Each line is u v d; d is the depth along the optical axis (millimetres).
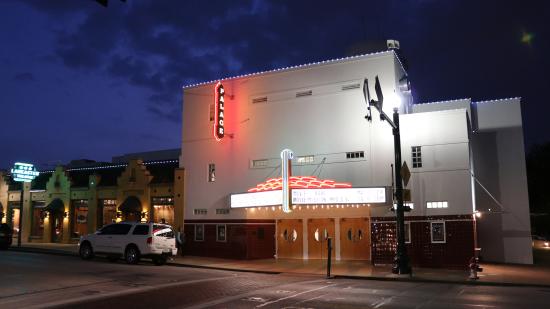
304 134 28781
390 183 26094
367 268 24125
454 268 23984
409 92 31953
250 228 29156
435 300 14344
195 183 31906
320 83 28797
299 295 15164
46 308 12484
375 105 20422
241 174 30359
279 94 29906
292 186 26625
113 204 36625
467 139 24766
